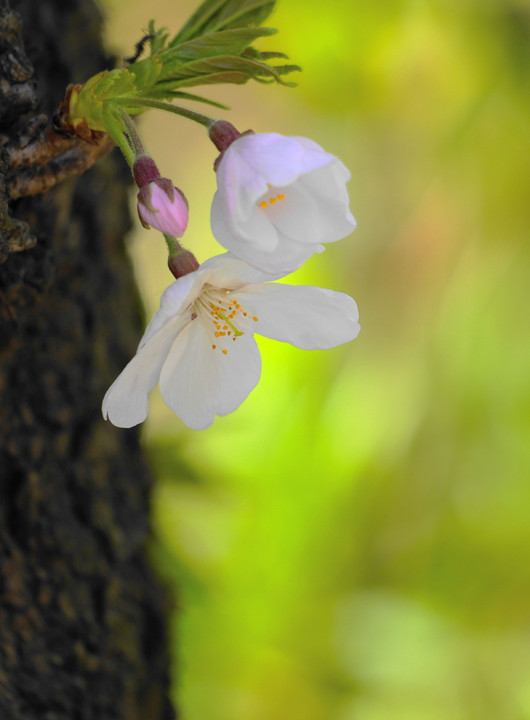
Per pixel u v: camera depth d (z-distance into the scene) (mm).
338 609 728
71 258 449
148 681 476
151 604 476
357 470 726
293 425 707
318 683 731
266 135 412
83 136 414
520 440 832
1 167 411
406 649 746
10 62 417
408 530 786
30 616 453
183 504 662
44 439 452
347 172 410
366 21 793
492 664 788
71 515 459
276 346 718
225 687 712
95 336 458
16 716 452
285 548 700
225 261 418
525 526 819
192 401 433
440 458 807
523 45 827
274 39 802
